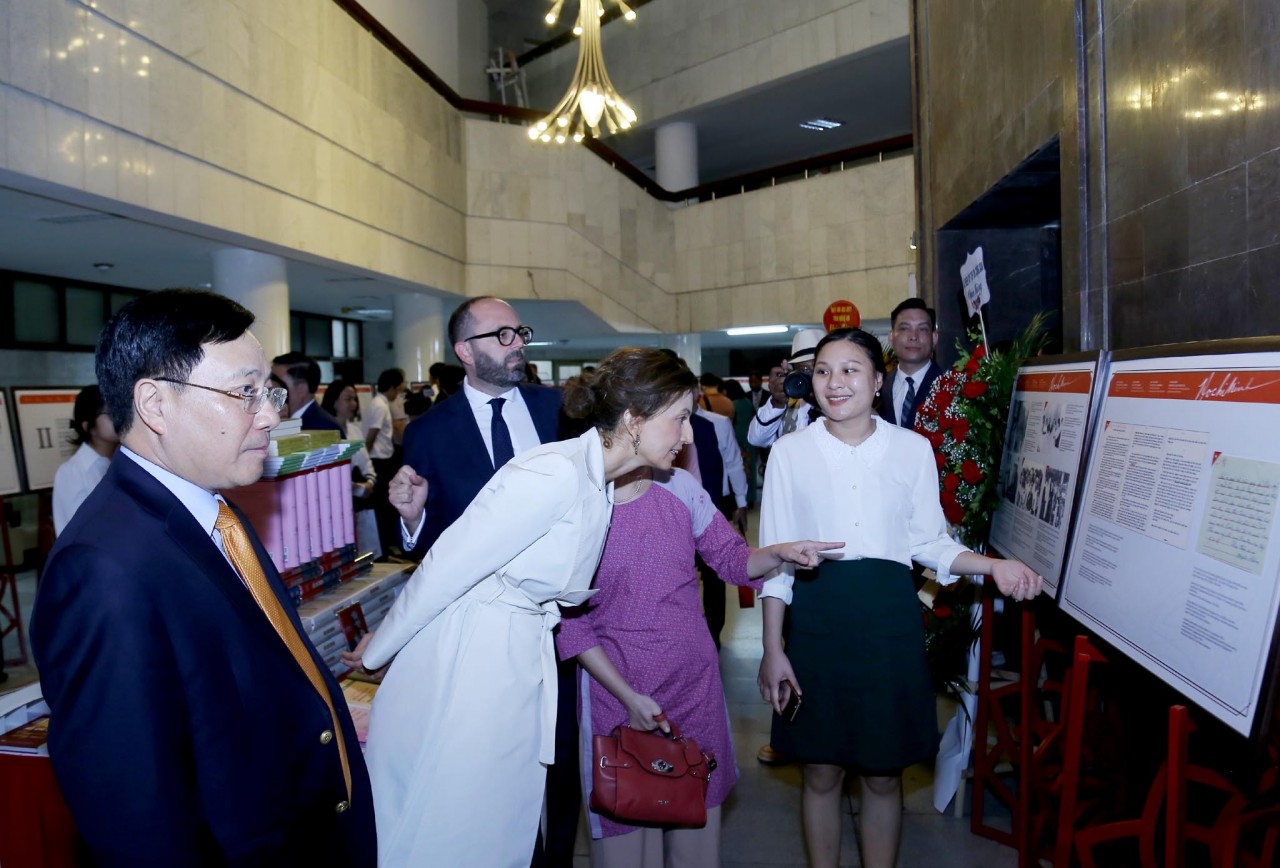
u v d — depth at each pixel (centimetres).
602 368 167
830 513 218
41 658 97
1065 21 297
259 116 675
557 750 235
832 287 1188
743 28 1310
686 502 213
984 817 286
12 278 838
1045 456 226
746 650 479
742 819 290
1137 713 231
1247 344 141
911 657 214
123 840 93
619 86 1484
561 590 160
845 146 1603
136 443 111
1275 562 124
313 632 206
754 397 1059
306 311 1319
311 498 220
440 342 1082
